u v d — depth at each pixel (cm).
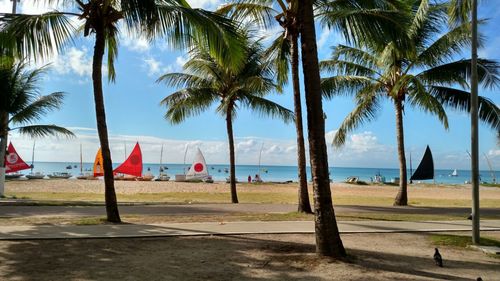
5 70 1952
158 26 1129
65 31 1206
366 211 1697
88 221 1174
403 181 2108
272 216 1400
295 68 1501
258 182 6169
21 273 658
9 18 1129
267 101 2142
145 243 909
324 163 796
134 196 2795
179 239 959
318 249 801
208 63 2055
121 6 1102
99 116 1188
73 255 783
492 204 2388
